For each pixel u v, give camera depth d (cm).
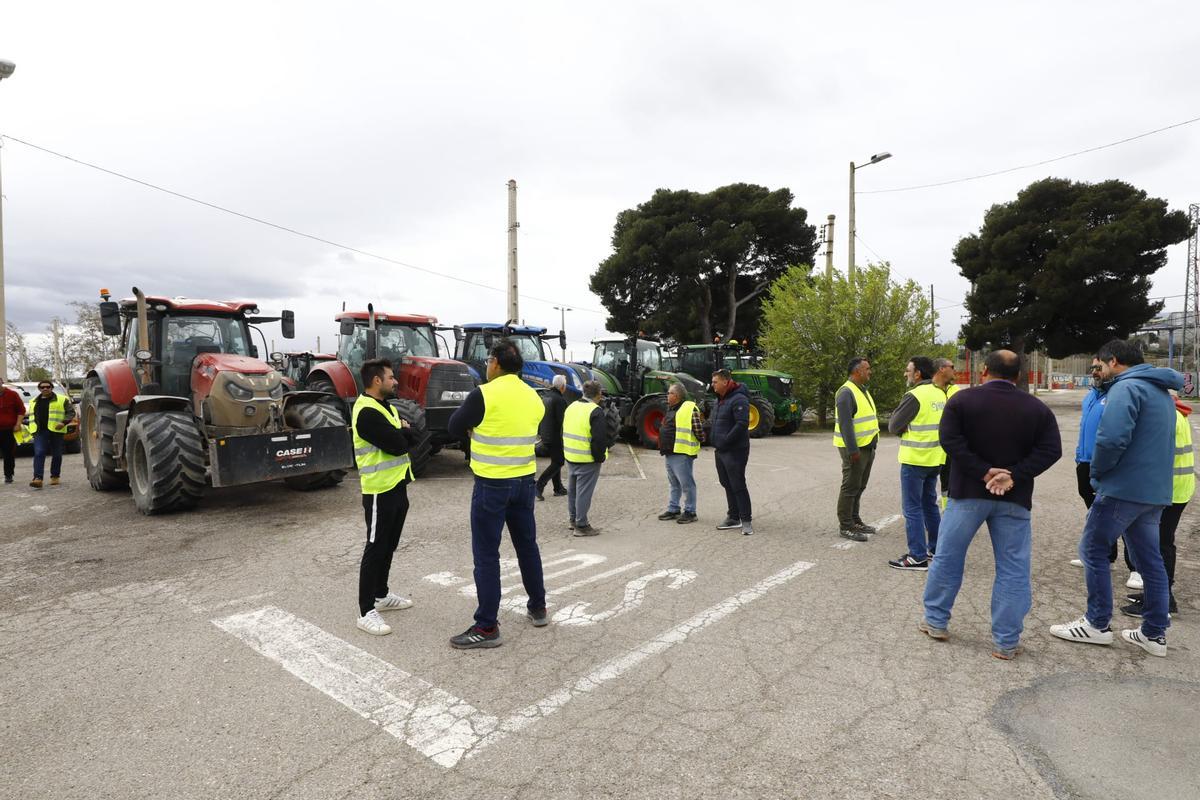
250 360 834
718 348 1766
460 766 268
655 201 3566
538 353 1391
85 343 4156
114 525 697
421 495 863
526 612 445
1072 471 1106
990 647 385
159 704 319
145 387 789
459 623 424
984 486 366
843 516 639
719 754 276
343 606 454
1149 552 373
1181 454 429
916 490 534
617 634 405
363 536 646
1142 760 271
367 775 262
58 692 332
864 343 1941
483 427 388
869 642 392
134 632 409
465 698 324
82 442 959
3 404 973
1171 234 3356
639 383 1500
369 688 335
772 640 395
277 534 655
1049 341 3644
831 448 1442
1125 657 372
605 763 270
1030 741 285
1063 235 3444
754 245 3541
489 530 388
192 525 695
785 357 2028
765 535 657
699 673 351
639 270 3525
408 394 1031
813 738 288
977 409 371
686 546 615
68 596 476
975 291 3762
